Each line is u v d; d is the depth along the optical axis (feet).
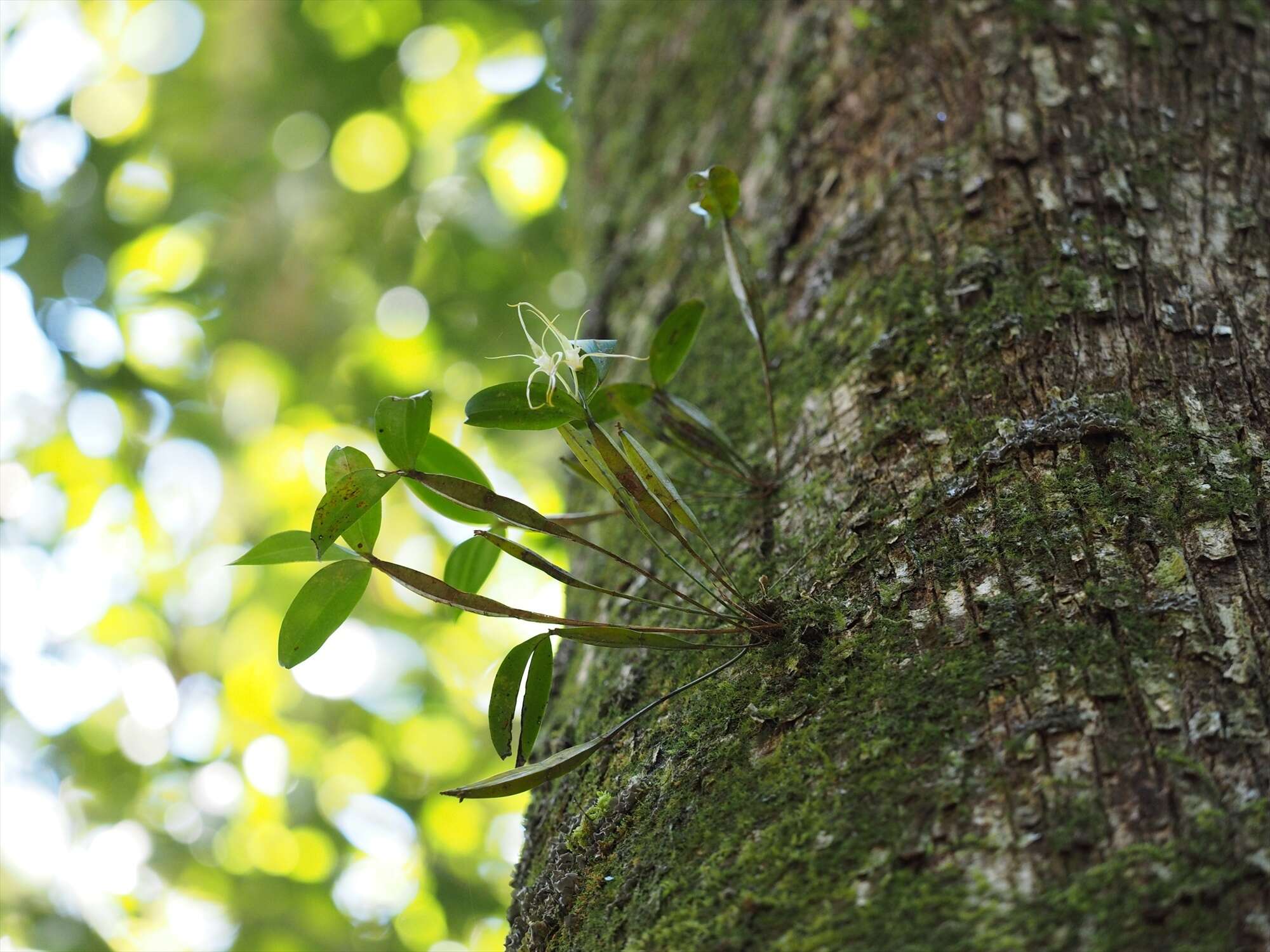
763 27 7.42
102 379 11.75
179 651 12.40
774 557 5.64
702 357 6.34
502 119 12.96
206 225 12.85
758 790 5.23
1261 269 5.84
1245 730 5.06
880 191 6.19
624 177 7.93
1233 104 6.24
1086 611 5.23
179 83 12.75
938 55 6.40
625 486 5.40
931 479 5.53
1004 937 4.93
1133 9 6.41
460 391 13.17
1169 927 4.89
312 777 11.80
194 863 11.00
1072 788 5.04
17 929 9.77
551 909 5.37
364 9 12.93
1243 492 5.35
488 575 5.77
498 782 5.29
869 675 5.28
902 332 5.82
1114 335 5.65
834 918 5.02
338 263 12.96
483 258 12.69
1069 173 6.00
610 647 5.40
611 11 9.55
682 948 5.08
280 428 13.07
